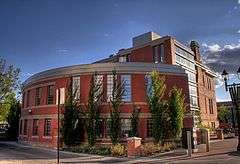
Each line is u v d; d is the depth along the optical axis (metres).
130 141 22.81
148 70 31.62
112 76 31.14
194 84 45.16
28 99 38.16
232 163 16.73
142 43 47.03
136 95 30.78
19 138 40.16
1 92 23.20
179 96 28.81
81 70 31.88
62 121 30.06
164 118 27.91
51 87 34.00
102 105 30.30
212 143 31.23
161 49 41.50
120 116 29.83
